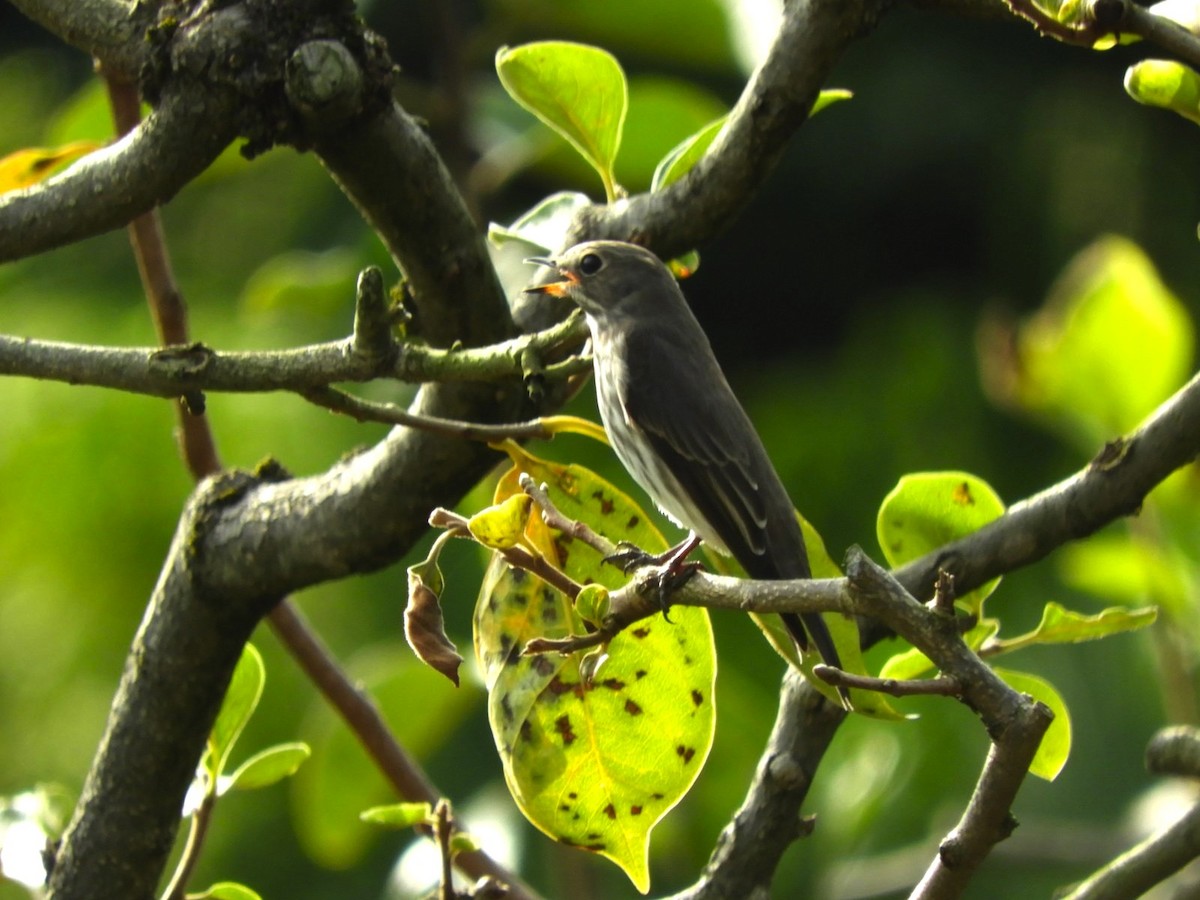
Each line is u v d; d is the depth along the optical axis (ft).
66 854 24.14
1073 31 19.45
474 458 23.15
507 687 22.18
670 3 36.40
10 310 53.62
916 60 61.52
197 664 23.75
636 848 22.06
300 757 24.11
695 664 22.03
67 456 49.14
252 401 48.32
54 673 50.62
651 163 34.47
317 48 20.13
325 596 48.55
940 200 61.72
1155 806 40.37
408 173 21.47
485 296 23.07
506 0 37.96
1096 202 59.41
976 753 45.16
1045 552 23.39
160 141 20.76
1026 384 31.71
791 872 39.65
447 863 21.74
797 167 62.18
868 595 16.35
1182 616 31.42
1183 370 30.12
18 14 60.95
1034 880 49.67
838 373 59.21
